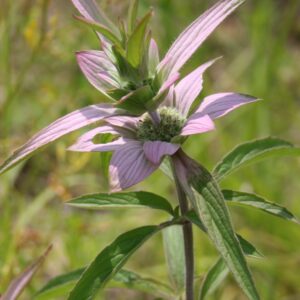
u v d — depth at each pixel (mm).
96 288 2643
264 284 5188
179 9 7051
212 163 6273
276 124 6645
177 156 2592
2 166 2531
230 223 2434
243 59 7145
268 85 6625
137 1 2465
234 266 2387
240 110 6465
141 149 2547
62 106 5953
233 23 7918
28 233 4863
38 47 5250
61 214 5453
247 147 3080
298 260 5340
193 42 2592
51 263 5152
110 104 2641
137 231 2777
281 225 5531
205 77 6883
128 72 2549
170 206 2938
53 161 5977
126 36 2504
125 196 2961
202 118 2529
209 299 4809
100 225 5215
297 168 6055
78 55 2680
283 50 7102
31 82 6309
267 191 5777
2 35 5523
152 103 2514
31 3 5613
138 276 3295
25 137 5336
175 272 3338
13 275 4500
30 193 6027
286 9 7891
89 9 2594
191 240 2988
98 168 6008
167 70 2582
